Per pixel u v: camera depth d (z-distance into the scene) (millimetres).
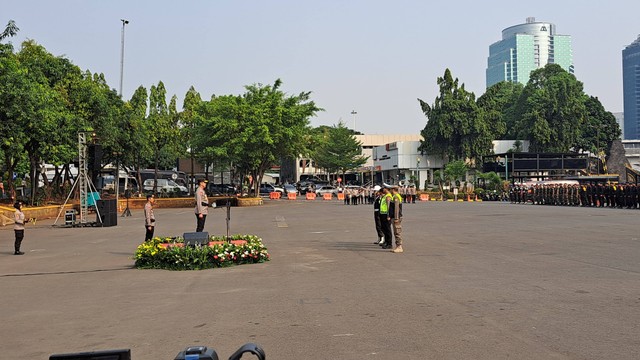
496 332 7203
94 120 42781
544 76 93188
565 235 19906
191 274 13070
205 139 52500
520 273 11898
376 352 6488
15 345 7273
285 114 52906
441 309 8602
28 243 21297
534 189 50219
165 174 77875
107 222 28766
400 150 82875
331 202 57594
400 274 12141
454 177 71812
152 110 58219
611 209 38312
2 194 50938
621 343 6602
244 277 12344
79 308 9477
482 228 23375
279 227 25938
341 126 96750
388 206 16781
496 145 85438
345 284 11055
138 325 8148
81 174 30344
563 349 6414
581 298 9203
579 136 89188
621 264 12969
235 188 68750
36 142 35500
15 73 30453
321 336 7238
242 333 7512
